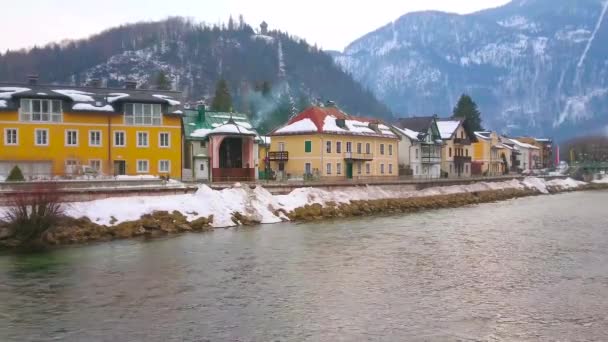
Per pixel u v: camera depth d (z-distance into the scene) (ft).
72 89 214.28
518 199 294.87
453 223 173.37
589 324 70.08
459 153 377.09
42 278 93.30
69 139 197.36
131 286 88.22
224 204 168.35
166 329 68.18
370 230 154.92
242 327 69.05
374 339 65.05
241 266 103.35
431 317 72.95
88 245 126.62
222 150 237.25
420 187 263.29
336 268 101.91
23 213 126.52
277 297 82.23
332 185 216.74
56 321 71.00
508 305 78.23
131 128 205.26
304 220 181.37
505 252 118.73
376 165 288.30
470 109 474.90
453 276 95.66
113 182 156.97
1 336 65.62
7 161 189.37
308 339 65.05
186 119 241.55
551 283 90.68
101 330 67.77
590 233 148.15
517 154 500.33
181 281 91.66
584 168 472.03
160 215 150.10
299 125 265.34
